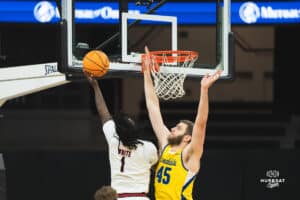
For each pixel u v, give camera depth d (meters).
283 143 13.81
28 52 14.52
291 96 15.10
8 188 10.91
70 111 14.53
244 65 15.94
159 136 6.48
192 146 6.00
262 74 15.92
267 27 16.03
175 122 14.09
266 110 15.13
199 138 5.96
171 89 7.15
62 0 6.78
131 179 6.20
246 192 11.24
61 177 11.05
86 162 11.09
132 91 15.38
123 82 15.34
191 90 15.61
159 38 15.16
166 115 14.45
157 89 7.12
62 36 6.73
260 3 12.77
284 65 15.12
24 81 7.27
